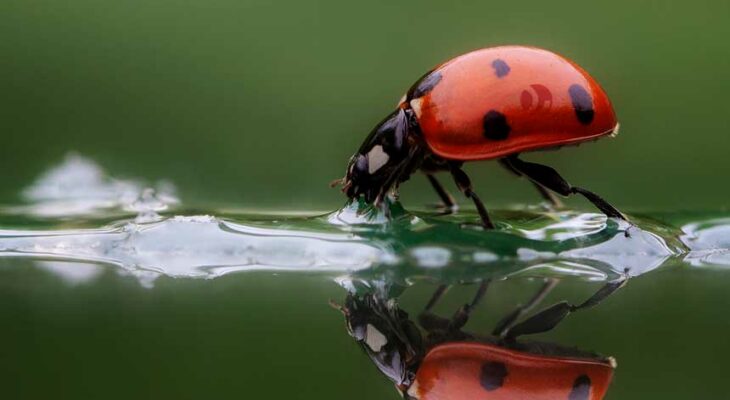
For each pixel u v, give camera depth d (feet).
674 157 0.31
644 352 0.21
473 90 0.23
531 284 0.22
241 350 0.20
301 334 0.21
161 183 0.28
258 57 0.34
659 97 0.34
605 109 0.24
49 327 0.21
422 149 0.24
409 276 0.22
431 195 0.29
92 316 0.21
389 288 0.22
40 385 0.20
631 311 0.21
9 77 0.33
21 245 0.23
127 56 0.34
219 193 0.28
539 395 0.20
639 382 0.20
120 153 0.30
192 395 0.20
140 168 0.29
